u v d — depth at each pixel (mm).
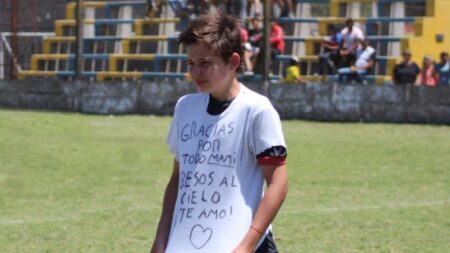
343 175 19516
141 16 40844
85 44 39812
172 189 7324
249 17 34219
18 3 41688
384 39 33844
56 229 14992
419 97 27188
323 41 33781
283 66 33812
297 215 15812
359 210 16266
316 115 28359
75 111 30828
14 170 19938
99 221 15578
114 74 37562
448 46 34219
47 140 23000
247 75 30859
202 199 6914
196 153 7000
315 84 28359
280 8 35656
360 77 32188
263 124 6910
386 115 27609
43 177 19516
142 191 18266
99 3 40969
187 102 7195
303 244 13766
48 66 40156
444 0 34219
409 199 17297
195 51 6902
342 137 24328
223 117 6988
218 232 6848
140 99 30234
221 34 6895
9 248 13680
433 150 22062
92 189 18469
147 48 38375
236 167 6926
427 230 14695
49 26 42656
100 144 22859
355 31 32531
